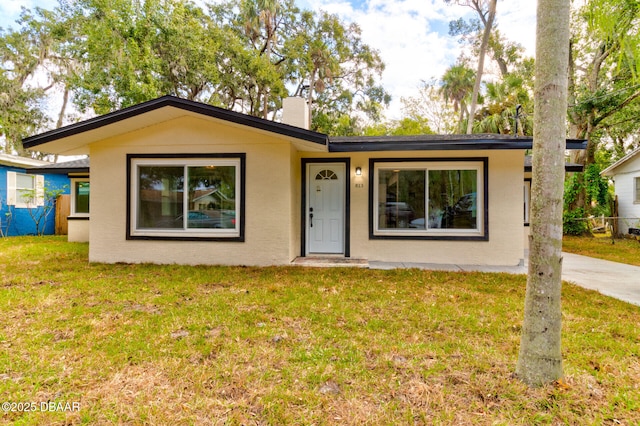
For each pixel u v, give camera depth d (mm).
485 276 5477
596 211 13711
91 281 4863
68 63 15102
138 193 6512
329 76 21156
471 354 2666
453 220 6715
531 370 2244
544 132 2219
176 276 5273
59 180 12711
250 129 6035
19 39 15836
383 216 6910
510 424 1864
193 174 6422
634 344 2881
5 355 2574
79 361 2510
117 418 1891
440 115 23750
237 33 18859
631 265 7090
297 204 6977
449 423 1871
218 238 6281
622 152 18422
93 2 12141
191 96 15477
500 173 6500
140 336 2957
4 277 5098
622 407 2010
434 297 4262
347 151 6223
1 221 11094
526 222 9172
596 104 12148
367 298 4188
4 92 15969
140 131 6402
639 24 3076
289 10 20109
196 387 2189
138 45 12797
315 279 5152
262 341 2904
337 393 2148
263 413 1945
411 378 2322
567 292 4617
